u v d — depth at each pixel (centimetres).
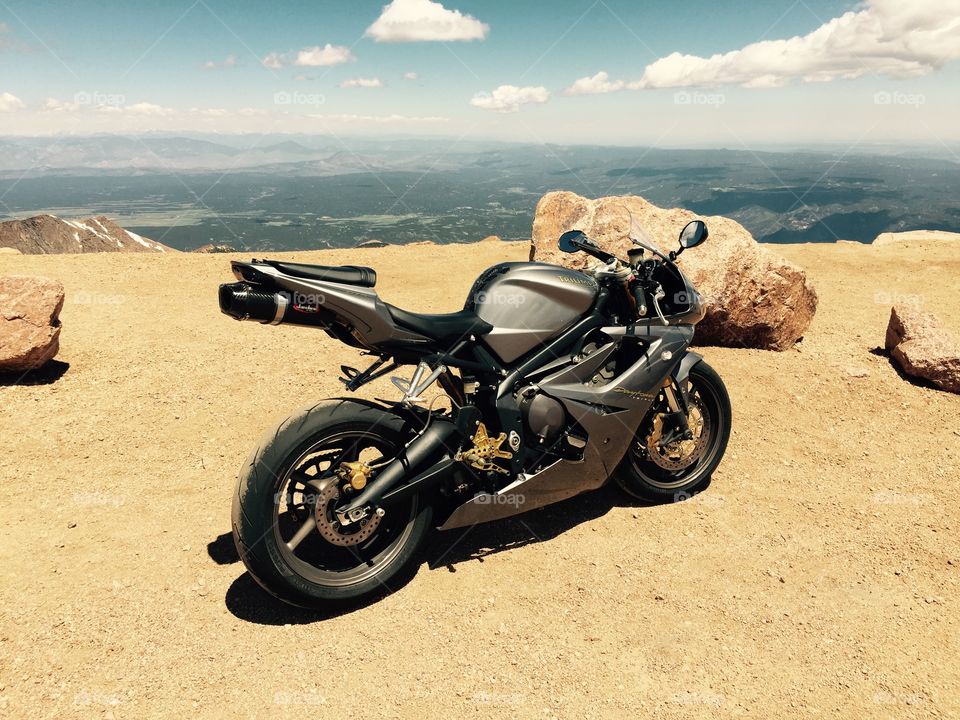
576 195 887
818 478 475
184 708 254
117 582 328
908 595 343
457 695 269
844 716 262
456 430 334
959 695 274
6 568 333
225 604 319
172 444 480
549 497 373
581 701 267
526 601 333
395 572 334
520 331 357
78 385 557
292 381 592
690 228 394
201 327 729
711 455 451
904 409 594
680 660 292
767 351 714
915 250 1436
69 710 248
